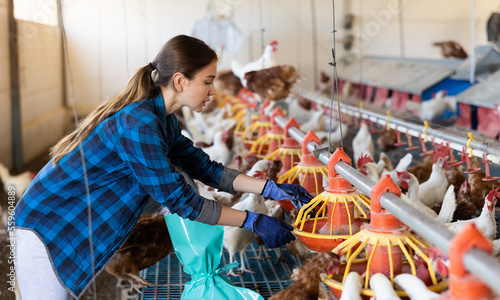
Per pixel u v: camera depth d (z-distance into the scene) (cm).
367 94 938
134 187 179
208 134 507
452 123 651
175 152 210
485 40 971
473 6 641
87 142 172
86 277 177
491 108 566
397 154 454
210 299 200
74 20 988
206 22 860
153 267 277
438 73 791
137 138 164
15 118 600
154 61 178
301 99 704
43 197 174
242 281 251
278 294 179
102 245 177
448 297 125
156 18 1035
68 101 974
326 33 1098
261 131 440
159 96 177
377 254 162
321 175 254
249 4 1086
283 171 303
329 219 199
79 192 175
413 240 164
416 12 1042
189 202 171
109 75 1014
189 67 171
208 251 205
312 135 252
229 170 212
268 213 276
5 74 591
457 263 111
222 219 175
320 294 186
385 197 157
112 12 1007
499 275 97
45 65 818
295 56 1106
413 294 150
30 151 669
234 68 540
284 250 291
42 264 174
